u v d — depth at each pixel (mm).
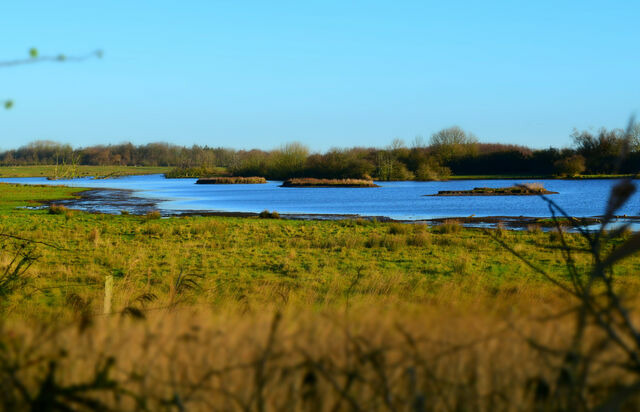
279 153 155750
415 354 1897
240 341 2107
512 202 58719
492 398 1807
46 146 170750
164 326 2367
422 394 1796
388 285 11781
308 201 66500
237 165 173125
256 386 1875
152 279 14141
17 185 102875
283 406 1859
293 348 2016
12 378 1898
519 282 11234
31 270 12758
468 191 76938
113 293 10414
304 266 17641
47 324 2430
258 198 73875
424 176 124625
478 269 16219
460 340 1977
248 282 13945
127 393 1834
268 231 31375
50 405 1837
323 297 10000
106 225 34312
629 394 1563
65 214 43250
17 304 8117
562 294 2215
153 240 26656
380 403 1827
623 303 1728
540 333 1967
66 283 13227
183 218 41906
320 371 1855
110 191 92750
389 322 2170
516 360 1884
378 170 131375
